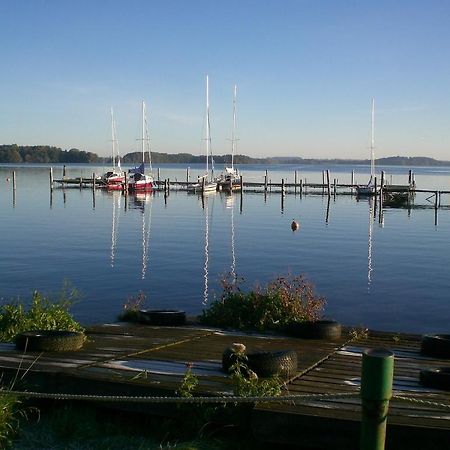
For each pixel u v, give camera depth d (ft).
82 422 22.13
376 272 77.41
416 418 19.97
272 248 97.96
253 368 24.32
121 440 20.98
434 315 55.88
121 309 55.16
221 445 20.07
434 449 18.98
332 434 19.53
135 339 31.76
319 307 38.34
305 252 93.97
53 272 74.38
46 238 106.93
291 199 214.28
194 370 25.40
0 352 28.07
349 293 64.90
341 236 114.93
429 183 364.58
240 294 38.01
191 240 106.93
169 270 76.79
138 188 241.14
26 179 337.93
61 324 33.91
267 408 20.35
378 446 13.26
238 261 84.84
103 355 27.89
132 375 24.23
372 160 239.91
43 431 21.61
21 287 65.10
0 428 20.35
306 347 30.81
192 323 36.86
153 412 22.18
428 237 114.73
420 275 75.66
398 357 29.37
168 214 156.15
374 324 52.49
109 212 159.94
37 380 24.17
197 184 247.91
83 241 103.50
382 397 13.11
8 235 110.73
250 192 246.27
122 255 88.74
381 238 112.68
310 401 21.20
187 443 19.53
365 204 195.11
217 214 157.07
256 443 20.56
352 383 24.13
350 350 30.40
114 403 22.77
